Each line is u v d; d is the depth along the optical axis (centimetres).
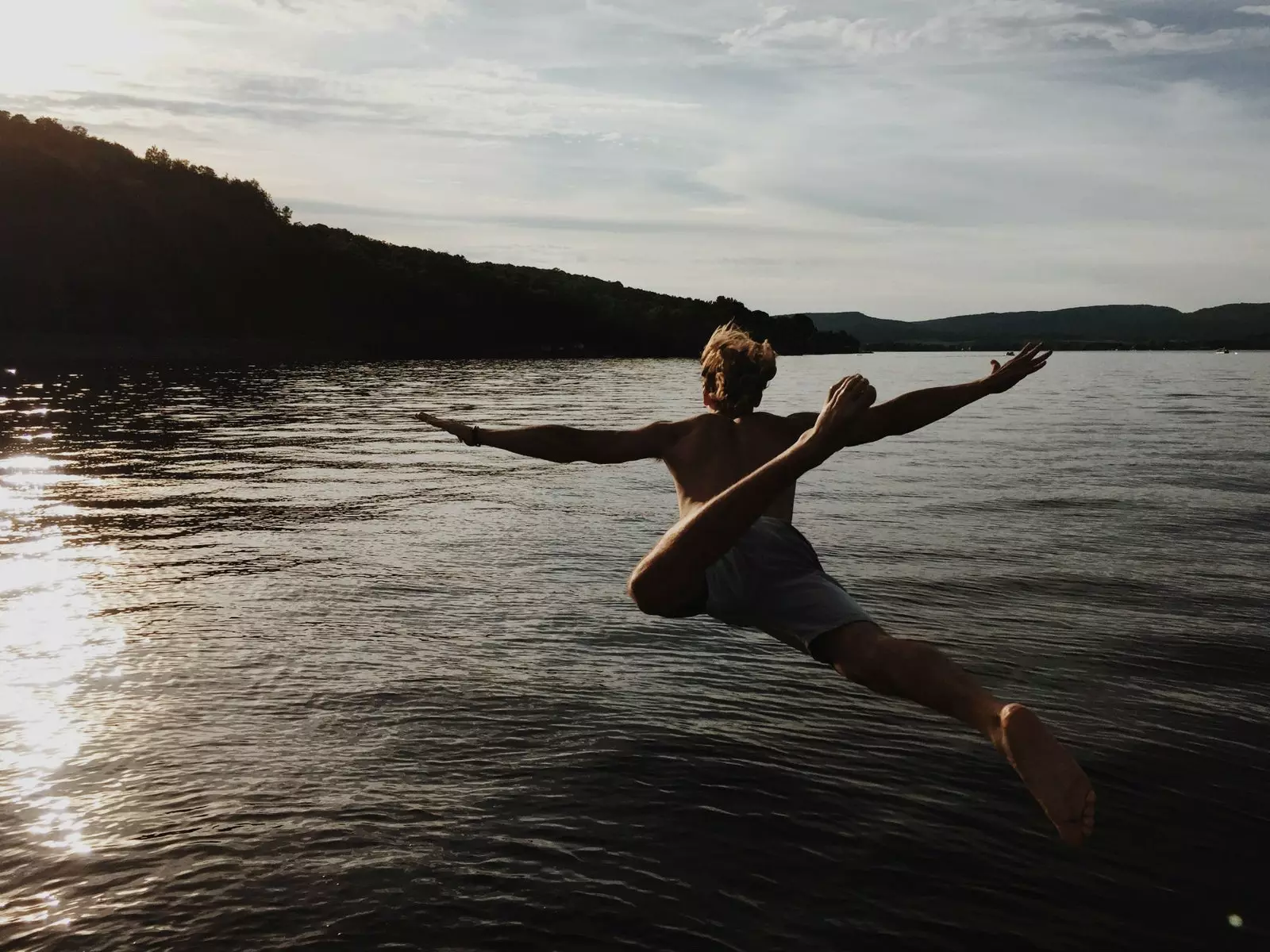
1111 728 548
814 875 398
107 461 1661
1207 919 376
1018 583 868
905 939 360
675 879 394
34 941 357
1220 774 493
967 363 12062
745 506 287
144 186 9375
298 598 802
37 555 957
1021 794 468
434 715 555
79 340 7288
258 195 11612
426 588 839
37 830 430
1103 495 1389
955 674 277
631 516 1191
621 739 524
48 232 7938
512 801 455
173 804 452
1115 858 416
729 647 683
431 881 390
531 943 353
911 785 475
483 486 1439
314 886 388
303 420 2539
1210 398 4253
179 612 758
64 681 607
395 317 10525
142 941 356
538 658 655
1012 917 374
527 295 12406
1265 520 1193
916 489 1449
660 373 6712
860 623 298
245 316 8888
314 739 523
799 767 493
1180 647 689
